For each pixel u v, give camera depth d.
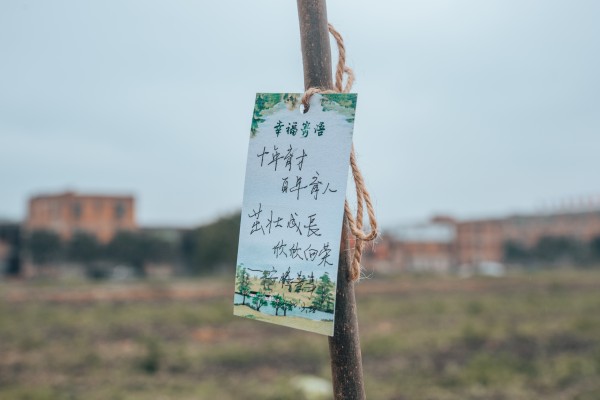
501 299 29.72
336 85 1.98
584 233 93.75
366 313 25.06
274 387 11.11
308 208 1.83
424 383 11.56
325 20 1.96
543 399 10.09
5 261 80.94
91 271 78.12
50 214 81.75
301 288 1.81
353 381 1.86
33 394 10.59
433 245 90.88
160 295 38.91
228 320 22.69
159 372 13.20
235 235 80.00
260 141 1.94
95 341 17.50
